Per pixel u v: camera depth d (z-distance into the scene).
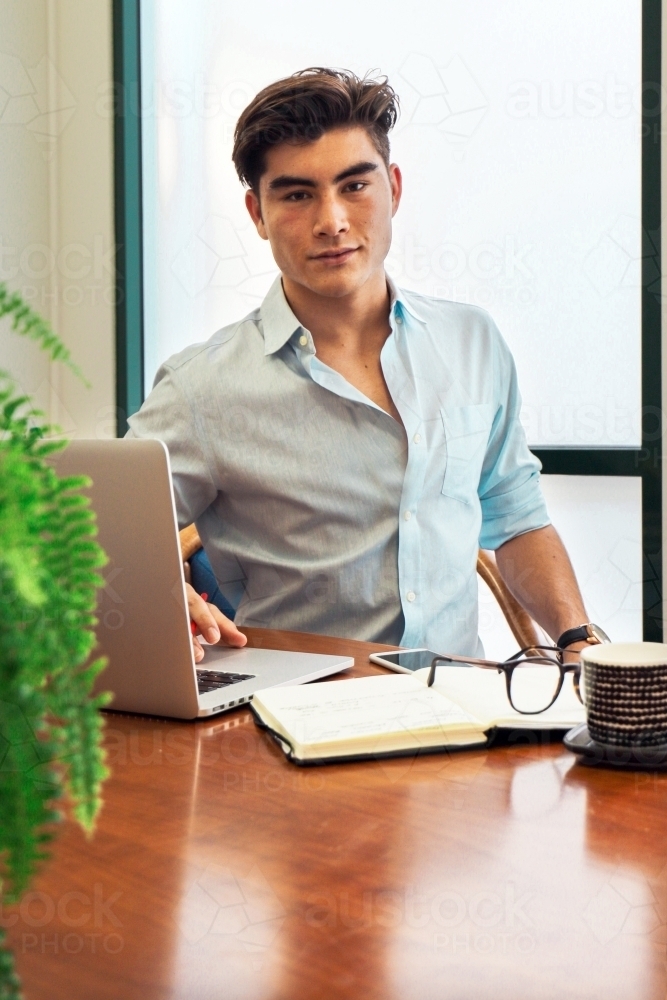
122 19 2.58
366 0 2.36
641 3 2.01
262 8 2.50
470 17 2.24
